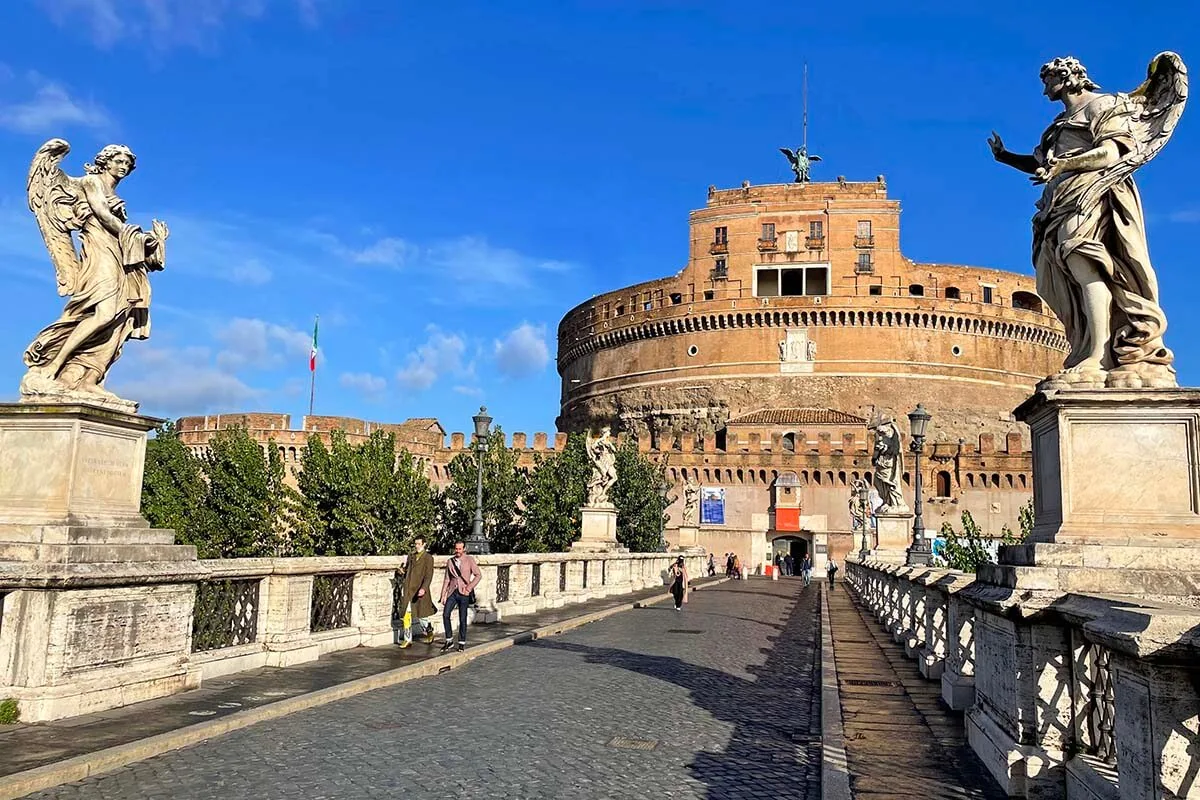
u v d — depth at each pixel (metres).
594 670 14.89
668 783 7.98
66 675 9.34
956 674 11.43
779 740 9.91
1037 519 8.02
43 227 10.33
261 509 46.44
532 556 26.33
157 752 8.43
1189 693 4.37
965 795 7.16
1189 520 7.02
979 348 102.75
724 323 104.62
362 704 11.25
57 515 9.80
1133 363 7.48
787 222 104.94
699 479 90.94
